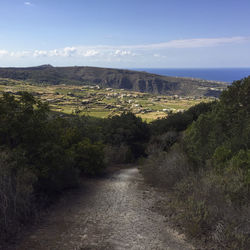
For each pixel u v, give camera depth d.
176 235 5.40
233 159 8.33
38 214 6.59
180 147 13.67
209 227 5.27
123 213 7.23
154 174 12.16
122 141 32.84
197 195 6.36
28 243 4.98
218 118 11.91
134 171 19.20
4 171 6.25
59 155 9.12
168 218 6.46
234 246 4.37
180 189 7.84
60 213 7.18
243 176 6.89
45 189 9.04
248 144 9.96
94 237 5.40
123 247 4.91
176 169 10.37
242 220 4.91
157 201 8.42
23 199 6.31
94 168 15.49
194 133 12.68
